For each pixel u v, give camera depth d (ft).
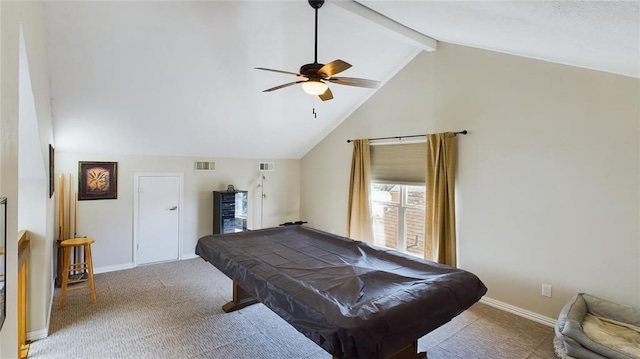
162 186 16.72
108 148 14.82
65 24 9.03
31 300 9.25
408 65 14.78
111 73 11.00
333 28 11.62
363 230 16.80
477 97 12.39
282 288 6.99
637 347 7.72
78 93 11.37
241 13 10.07
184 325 10.30
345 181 18.28
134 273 15.07
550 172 10.60
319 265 8.66
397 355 7.71
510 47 10.27
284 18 10.64
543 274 10.83
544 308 10.81
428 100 14.02
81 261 14.60
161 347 9.05
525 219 11.21
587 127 9.82
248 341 9.45
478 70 12.32
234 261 8.94
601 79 9.52
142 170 16.12
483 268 12.36
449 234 13.01
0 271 4.00
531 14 5.87
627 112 9.12
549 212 10.66
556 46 7.97
